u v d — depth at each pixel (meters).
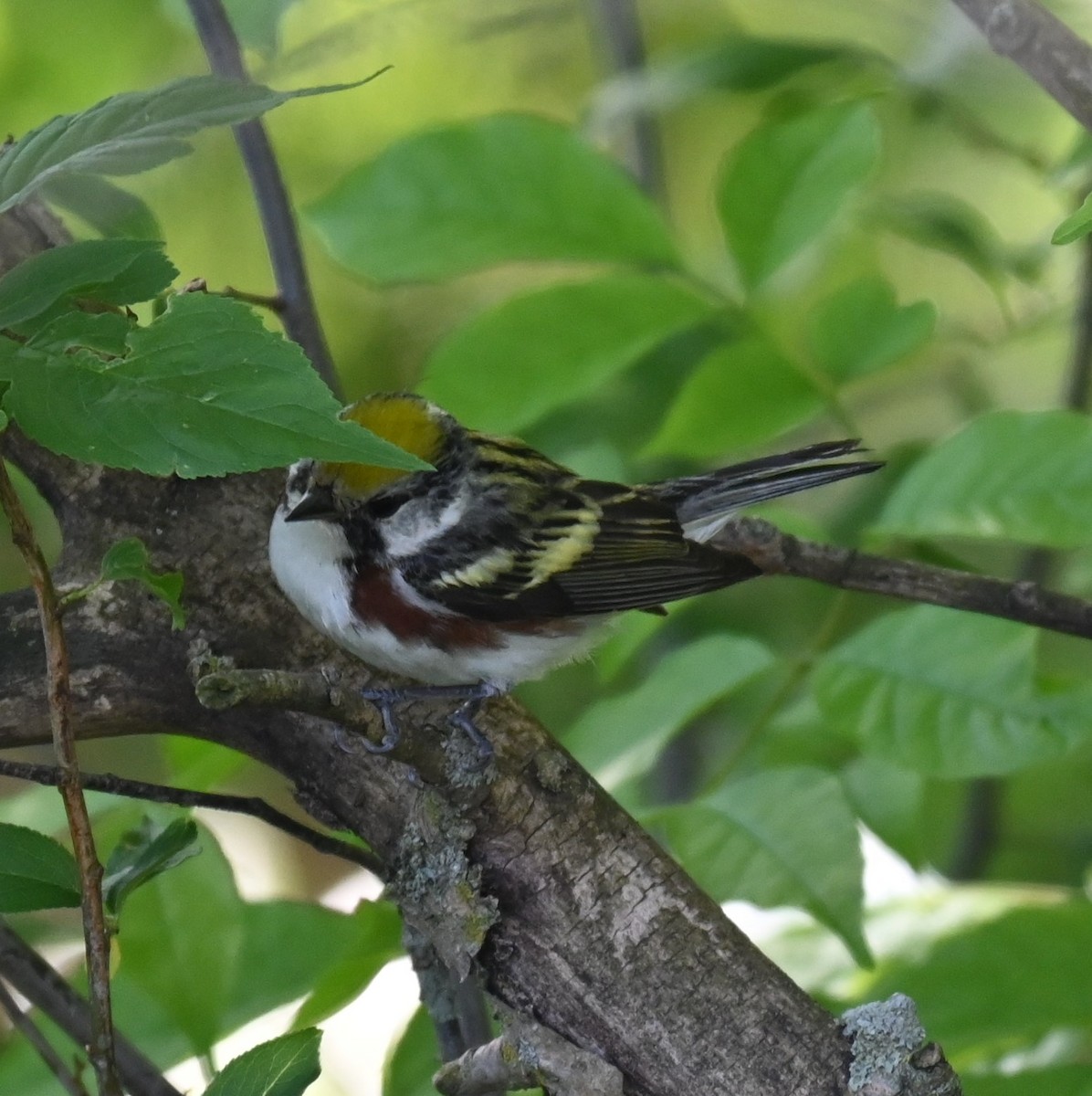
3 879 5.33
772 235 8.35
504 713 6.53
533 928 6.34
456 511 8.51
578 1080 6.22
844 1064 6.20
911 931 8.27
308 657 7.00
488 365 8.33
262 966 7.70
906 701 7.72
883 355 8.63
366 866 6.79
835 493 12.98
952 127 11.29
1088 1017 6.88
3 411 4.67
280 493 7.33
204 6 8.45
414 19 11.80
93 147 5.09
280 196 8.54
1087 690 7.62
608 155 8.39
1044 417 7.85
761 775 7.39
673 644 12.80
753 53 10.39
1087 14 12.77
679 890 6.47
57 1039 8.07
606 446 9.77
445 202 8.38
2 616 6.55
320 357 8.46
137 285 5.14
